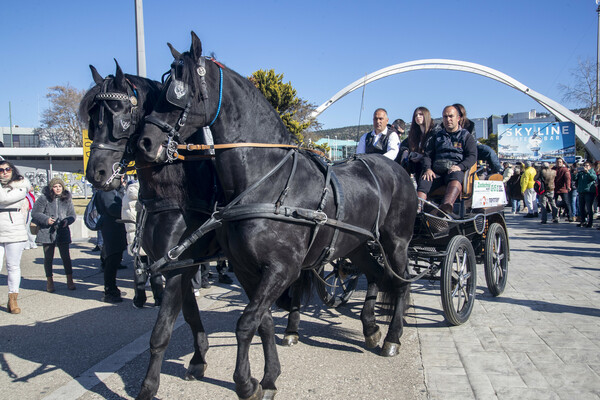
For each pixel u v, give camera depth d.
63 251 7.27
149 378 3.15
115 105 3.45
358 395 3.45
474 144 5.40
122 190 7.18
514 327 4.80
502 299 5.91
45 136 57.09
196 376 3.77
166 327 3.21
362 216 3.72
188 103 3.02
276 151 3.26
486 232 5.98
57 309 6.18
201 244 3.71
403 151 6.12
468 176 5.36
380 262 4.99
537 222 15.85
